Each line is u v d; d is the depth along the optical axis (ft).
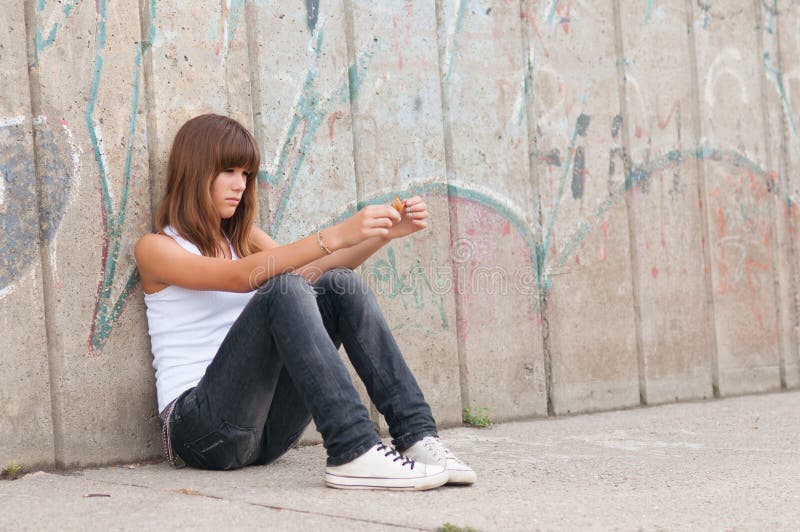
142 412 10.37
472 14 13.60
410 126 12.93
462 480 8.81
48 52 9.83
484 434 12.44
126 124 10.37
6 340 9.53
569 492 8.59
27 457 9.64
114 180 10.25
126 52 10.39
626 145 15.17
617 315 14.88
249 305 8.76
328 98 12.22
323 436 8.62
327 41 12.25
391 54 12.81
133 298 10.34
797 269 17.21
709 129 16.11
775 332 16.90
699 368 15.81
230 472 9.62
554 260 14.24
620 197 15.03
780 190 17.06
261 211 11.57
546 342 14.14
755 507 7.95
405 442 8.98
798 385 17.19
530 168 14.17
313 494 8.33
